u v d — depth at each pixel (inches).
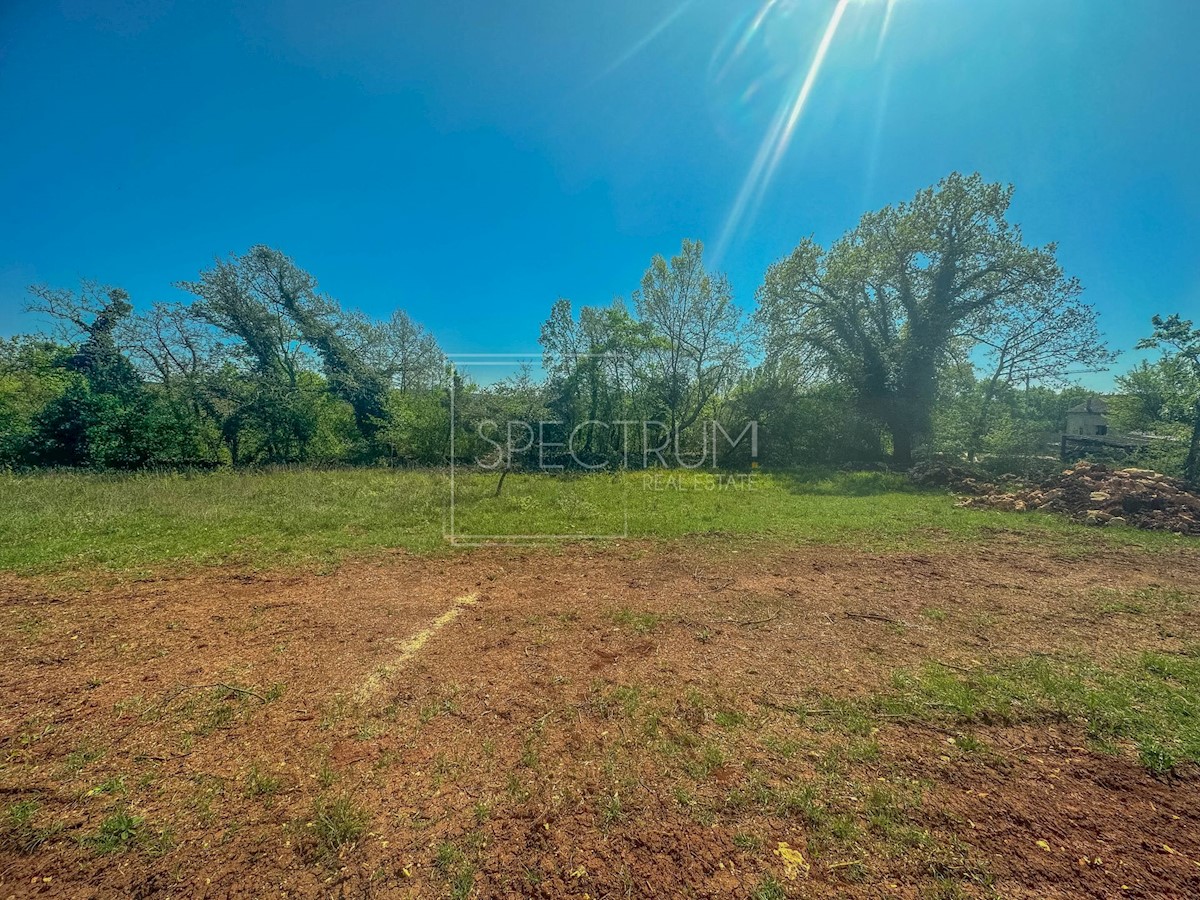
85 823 77.9
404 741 100.4
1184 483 350.3
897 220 636.1
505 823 79.2
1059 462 558.9
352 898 65.9
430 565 223.3
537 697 117.3
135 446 549.0
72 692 117.0
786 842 75.5
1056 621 162.6
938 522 310.3
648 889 67.6
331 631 153.9
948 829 77.9
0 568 206.4
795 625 160.4
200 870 69.7
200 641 145.3
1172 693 117.6
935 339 615.5
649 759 95.0
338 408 775.7
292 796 84.4
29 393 578.2
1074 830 77.9
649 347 770.8
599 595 187.6
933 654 139.4
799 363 730.2
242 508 327.3
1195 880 68.6
